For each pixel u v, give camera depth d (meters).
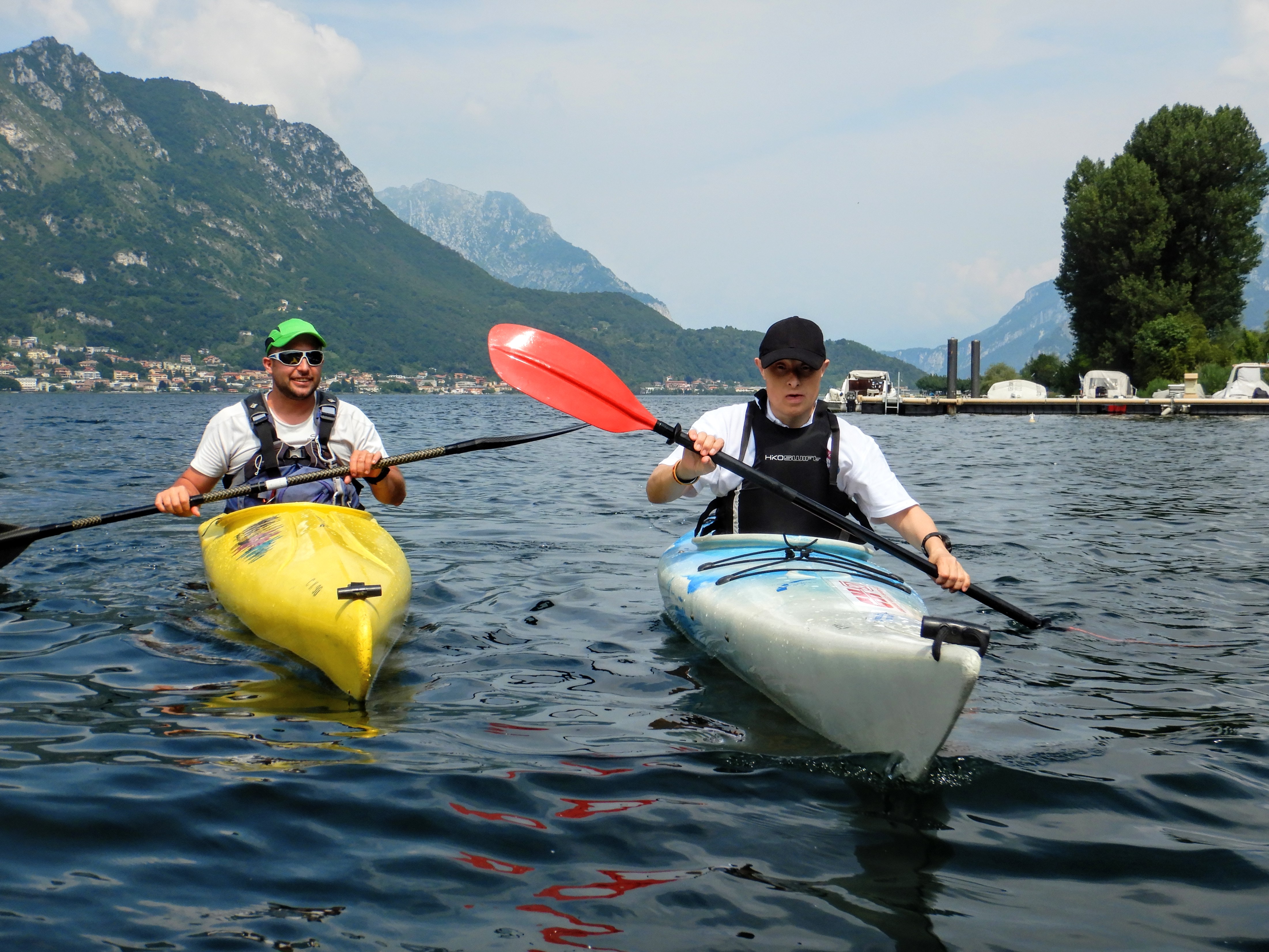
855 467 4.02
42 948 1.83
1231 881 2.19
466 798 2.54
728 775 2.74
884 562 6.13
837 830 2.42
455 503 9.03
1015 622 4.38
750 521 4.13
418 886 2.11
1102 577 5.67
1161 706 3.41
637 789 2.63
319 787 2.59
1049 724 3.22
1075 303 49.81
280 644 3.91
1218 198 46.06
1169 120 48.09
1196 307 47.25
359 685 3.35
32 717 3.13
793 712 3.19
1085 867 2.25
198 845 2.27
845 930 1.96
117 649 3.94
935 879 2.18
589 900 2.05
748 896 2.08
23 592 4.92
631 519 8.05
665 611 4.62
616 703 3.38
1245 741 3.06
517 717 3.22
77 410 43.53
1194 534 7.42
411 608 4.76
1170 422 33.88
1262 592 5.27
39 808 2.42
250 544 4.47
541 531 7.34
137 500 8.65
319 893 2.07
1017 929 1.97
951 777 2.76
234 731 3.04
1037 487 11.30
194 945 1.86
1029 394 46.41
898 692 2.69
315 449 4.99
